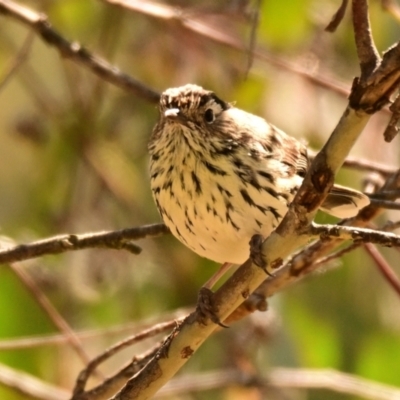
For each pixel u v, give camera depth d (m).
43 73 14.33
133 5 10.41
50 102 12.74
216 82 11.83
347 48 11.88
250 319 10.92
